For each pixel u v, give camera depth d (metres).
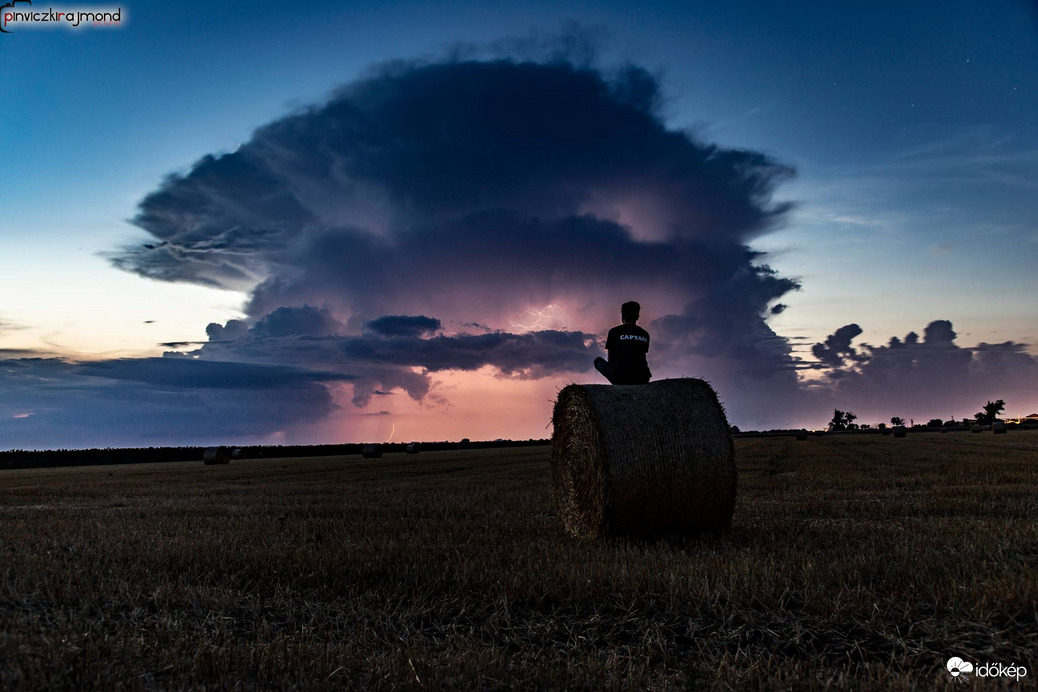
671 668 3.85
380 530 8.61
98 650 3.89
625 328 9.06
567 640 4.36
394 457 45.12
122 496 16.11
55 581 5.80
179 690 3.49
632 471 7.65
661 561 5.94
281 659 3.83
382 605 5.11
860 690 3.40
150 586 5.65
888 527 7.73
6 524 9.97
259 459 50.28
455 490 14.95
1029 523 7.83
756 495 12.03
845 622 4.36
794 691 3.42
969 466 18.05
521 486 15.70
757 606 4.71
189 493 16.53
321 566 6.22
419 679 3.55
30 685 3.36
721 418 8.02
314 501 13.14
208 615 4.80
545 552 6.64
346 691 3.48
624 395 8.07
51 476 30.64
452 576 5.82
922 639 4.02
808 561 5.64
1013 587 4.51
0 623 4.56
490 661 3.84
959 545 6.47
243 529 8.88
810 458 24.62
